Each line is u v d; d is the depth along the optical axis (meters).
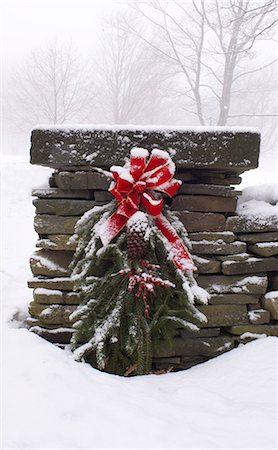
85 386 1.50
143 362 1.82
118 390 1.52
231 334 2.12
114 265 1.92
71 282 2.08
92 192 2.08
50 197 2.07
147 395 1.50
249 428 1.30
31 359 1.64
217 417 1.37
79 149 1.96
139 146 1.97
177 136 1.97
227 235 2.08
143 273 1.78
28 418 1.30
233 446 1.20
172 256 1.83
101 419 1.31
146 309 1.77
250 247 2.16
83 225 1.96
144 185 1.79
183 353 2.07
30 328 2.10
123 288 1.87
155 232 1.82
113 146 1.97
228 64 9.87
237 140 1.98
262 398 1.52
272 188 2.27
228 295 2.10
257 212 2.13
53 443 1.19
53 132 1.96
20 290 3.37
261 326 2.11
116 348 1.90
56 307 2.07
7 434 1.23
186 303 1.91
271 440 1.23
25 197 7.23
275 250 2.12
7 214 6.66
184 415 1.38
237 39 8.77
